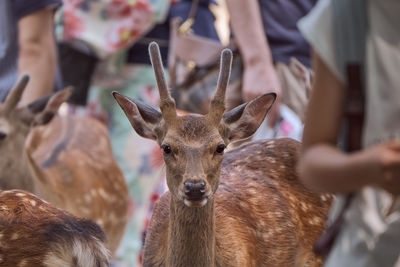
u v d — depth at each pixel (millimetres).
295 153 8734
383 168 3924
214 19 11703
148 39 11812
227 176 8375
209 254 7199
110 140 11695
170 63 10969
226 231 7590
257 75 10258
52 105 9523
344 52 4270
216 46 10766
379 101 4238
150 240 7691
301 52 10430
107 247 6902
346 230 4418
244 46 10312
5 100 9562
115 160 11312
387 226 4270
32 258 6523
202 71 10828
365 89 4281
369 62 4246
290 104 10445
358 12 4270
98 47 11445
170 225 7250
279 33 10406
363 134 4297
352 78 4277
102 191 10859
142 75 11812
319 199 8547
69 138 11008
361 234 4340
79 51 11586
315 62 4379
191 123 7219
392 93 4223
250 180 8344
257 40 10281
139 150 11656
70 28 11453
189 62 10820
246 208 8008
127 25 11445
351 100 4309
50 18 9766
